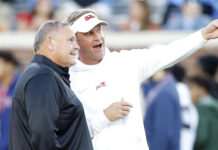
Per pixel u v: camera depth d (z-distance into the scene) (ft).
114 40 104.17
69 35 47.16
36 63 46.60
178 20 123.54
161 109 81.10
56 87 45.37
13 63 89.92
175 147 81.25
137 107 52.65
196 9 124.77
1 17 126.11
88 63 53.42
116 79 52.80
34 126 44.19
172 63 53.57
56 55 46.85
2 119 83.56
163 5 124.98
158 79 87.45
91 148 47.39
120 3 130.00
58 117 44.91
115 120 51.16
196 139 88.84
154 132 81.05
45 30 46.98
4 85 88.17
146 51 53.88
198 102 93.15
